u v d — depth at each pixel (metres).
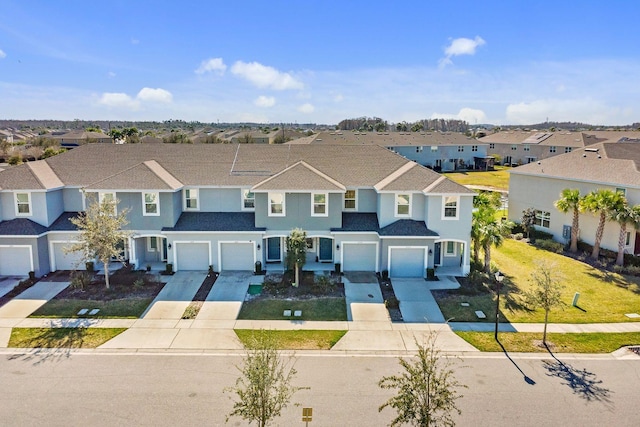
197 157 30.62
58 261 26.97
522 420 13.78
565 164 35.47
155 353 17.61
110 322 20.23
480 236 26.42
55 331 19.33
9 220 26.17
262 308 21.92
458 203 25.78
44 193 26.08
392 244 25.91
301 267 26.28
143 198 26.19
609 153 34.22
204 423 13.52
